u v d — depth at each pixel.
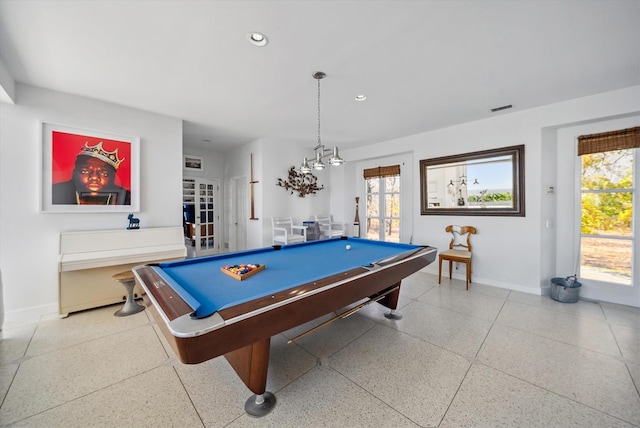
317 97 2.98
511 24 1.77
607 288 3.14
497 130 3.63
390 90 2.81
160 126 3.51
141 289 1.62
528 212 3.43
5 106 2.54
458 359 2.00
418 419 1.44
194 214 5.75
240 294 1.52
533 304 3.06
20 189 2.64
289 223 5.29
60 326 2.51
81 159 2.93
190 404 1.55
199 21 1.73
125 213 3.23
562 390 1.65
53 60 2.20
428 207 4.43
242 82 2.61
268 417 1.46
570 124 3.19
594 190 3.21
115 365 1.92
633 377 1.76
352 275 1.74
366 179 5.74
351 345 2.21
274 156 5.05
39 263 2.74
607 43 1.99
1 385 1.69
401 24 1.78
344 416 1.47
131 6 1.59
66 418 1.44
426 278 4.14
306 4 1.59
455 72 2.43
